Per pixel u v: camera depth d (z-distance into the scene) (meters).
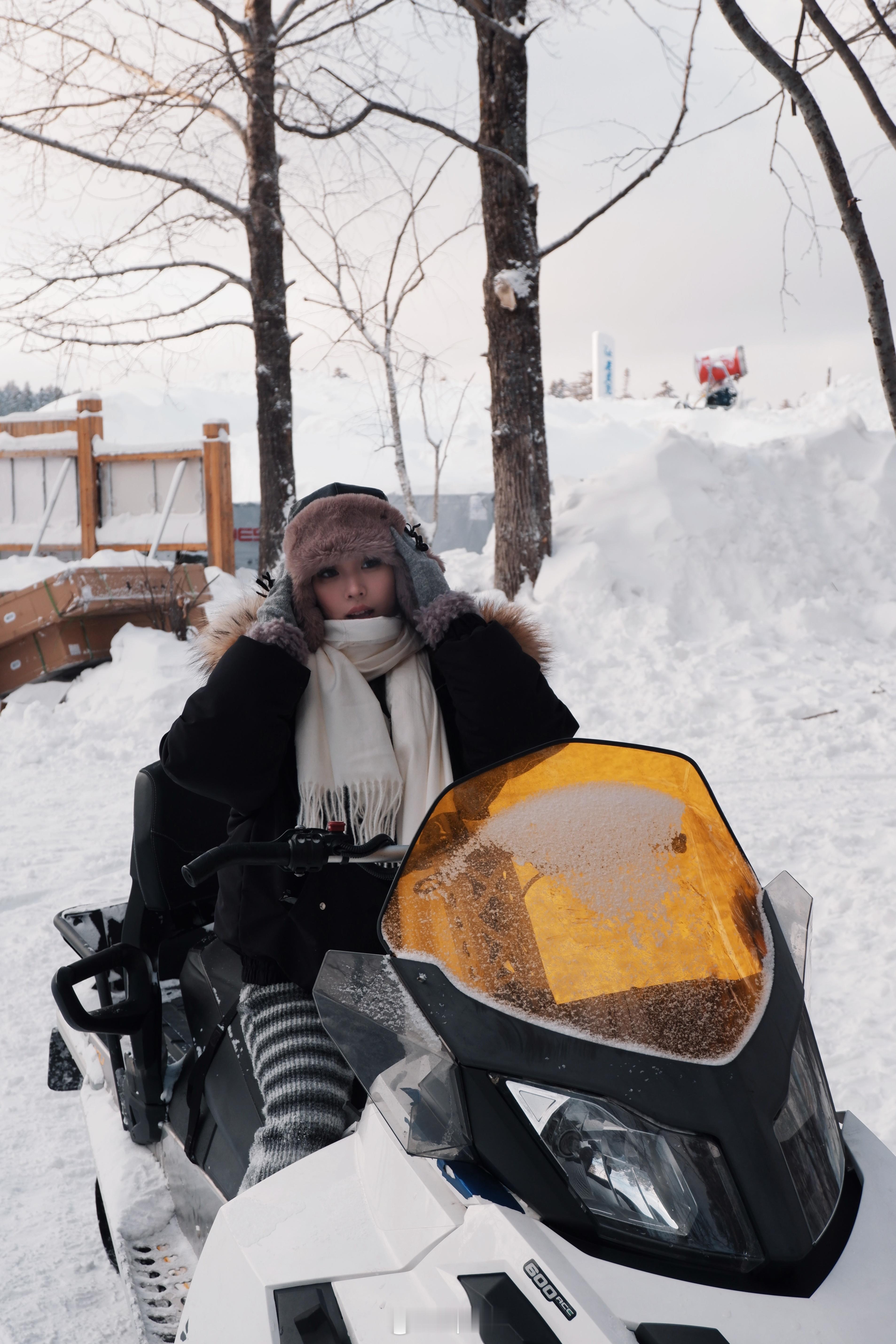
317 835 1.60
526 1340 1.12
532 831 1.53
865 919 4.15
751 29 3.84
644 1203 1.21
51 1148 2.97
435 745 2.03
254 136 10.91
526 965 1.38
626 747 1.65
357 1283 1.29
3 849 5.47
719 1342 1.11
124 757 7.30
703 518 11.23
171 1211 2.15
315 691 2.00
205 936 2.39
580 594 10.37
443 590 2.12
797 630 9.84
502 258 10.66
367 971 1.47
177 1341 1.54
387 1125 1.40
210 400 29.47
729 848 1.65
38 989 3.94
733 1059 1.29
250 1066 1.93
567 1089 1.26
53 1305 2.31
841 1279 1.20
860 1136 1.49
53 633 8.60
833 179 3.96
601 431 31.36
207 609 2.69
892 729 7.10
